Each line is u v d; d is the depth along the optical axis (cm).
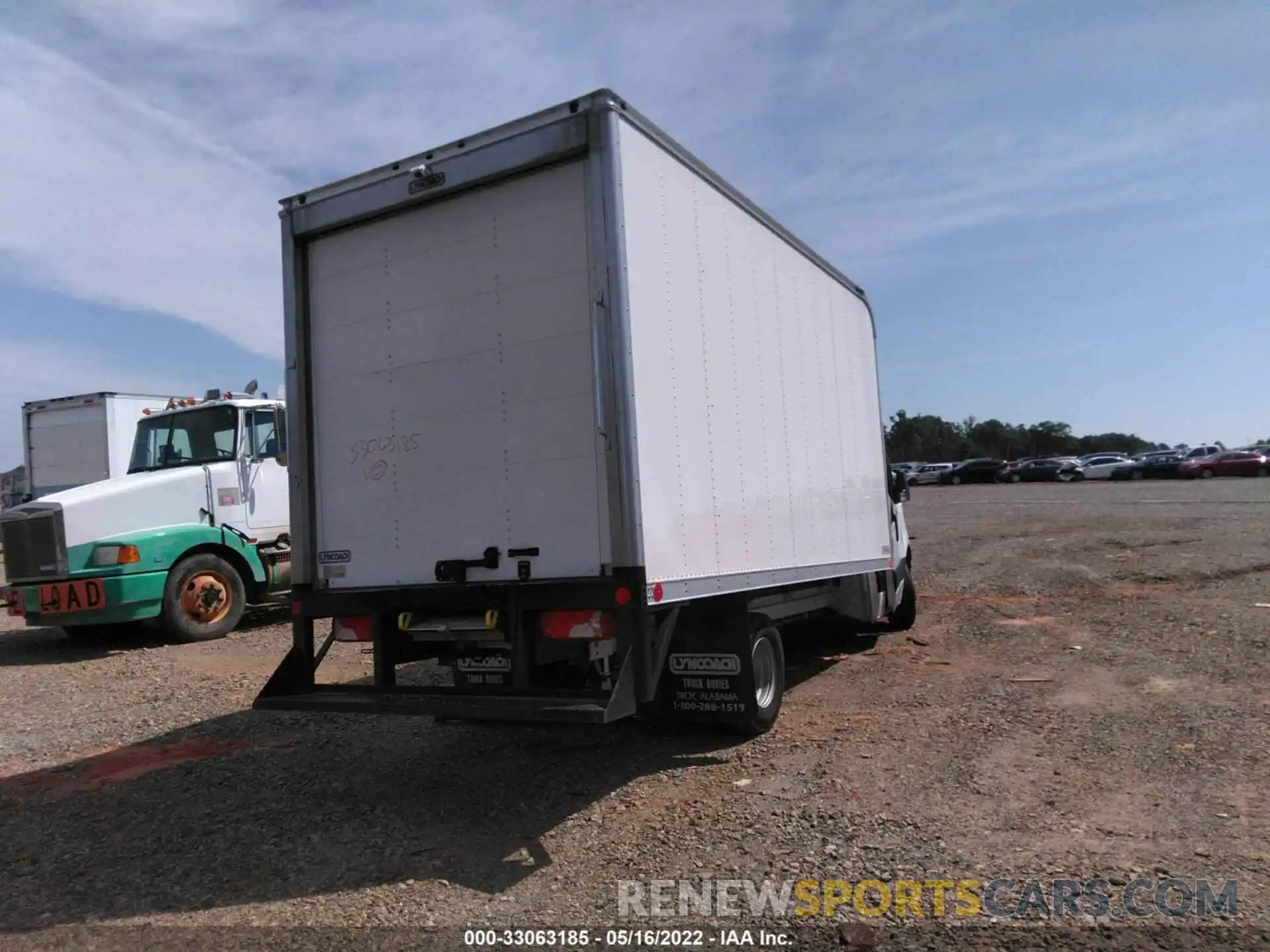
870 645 930
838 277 791
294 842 471
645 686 459
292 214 582
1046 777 504
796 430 682
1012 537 1930
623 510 459
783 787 514
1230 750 531
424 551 535
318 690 550
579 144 477
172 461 1204
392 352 551
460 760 604
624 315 465
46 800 553
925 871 398
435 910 386
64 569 1014
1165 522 2064
